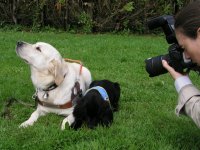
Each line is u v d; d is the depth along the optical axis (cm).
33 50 287
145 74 429
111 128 266
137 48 580
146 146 244
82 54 521
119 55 523
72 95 291
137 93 355
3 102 324
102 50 558
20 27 759
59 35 693
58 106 291
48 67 285
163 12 748
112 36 708
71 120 272
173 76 226
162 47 595
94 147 238
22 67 436
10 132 261
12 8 765
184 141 254
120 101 337
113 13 747
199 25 192
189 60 217
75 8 751
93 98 274
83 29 751
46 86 288
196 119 217
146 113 306
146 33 765
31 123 281
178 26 200
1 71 416
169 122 287
